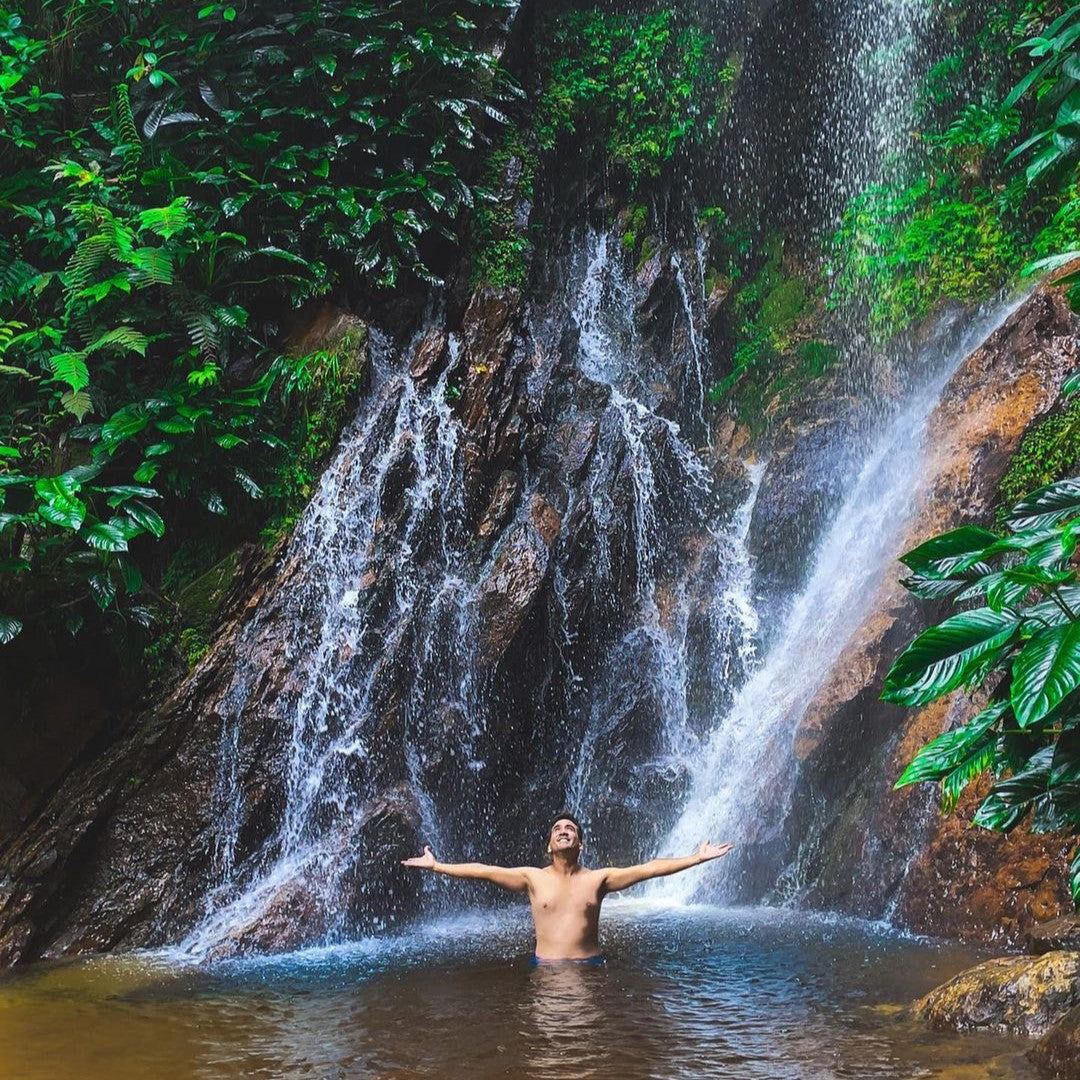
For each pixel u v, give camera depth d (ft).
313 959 24.08
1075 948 19.10
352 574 32.04
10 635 26.55
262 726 29.66
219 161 35.96
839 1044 16.30
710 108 45.80
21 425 32.17
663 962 22.09
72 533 29.09
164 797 28.48
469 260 38.34
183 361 32.86
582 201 44.04
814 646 33.04
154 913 26.96
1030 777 12.40
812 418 40.63
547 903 22.89
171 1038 17.72
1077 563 21.80
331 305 36.01
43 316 33.78
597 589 36.22
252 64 36.99
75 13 35.40
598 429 38.42
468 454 34.58
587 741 35.19
